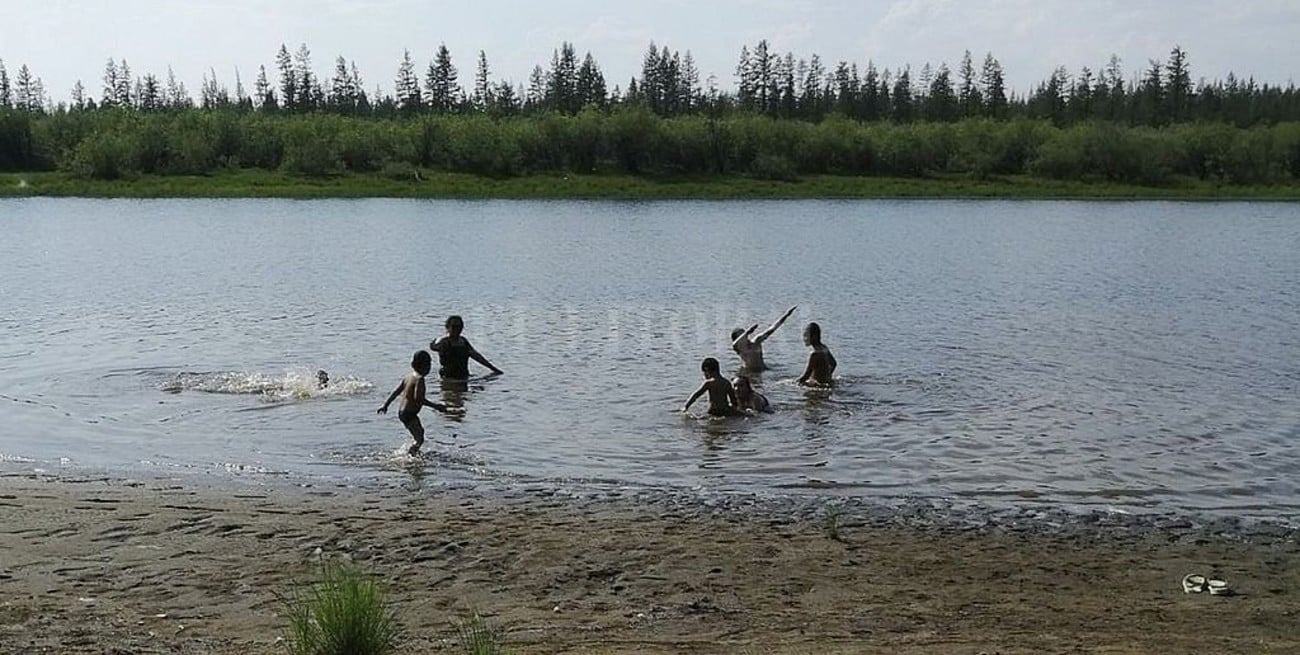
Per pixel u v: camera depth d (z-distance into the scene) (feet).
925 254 169.27
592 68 529.04
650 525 43.32
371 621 27.89
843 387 70.28
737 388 63.00
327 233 196.65
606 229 211.82
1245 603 35.83
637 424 60.34
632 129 363.97
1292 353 85.56
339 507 45.06
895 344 88.63
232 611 33.78
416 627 32.76
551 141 364.99
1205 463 53.31
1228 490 49.06
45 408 62.08
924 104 546.26
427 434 57.62
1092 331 96.48
